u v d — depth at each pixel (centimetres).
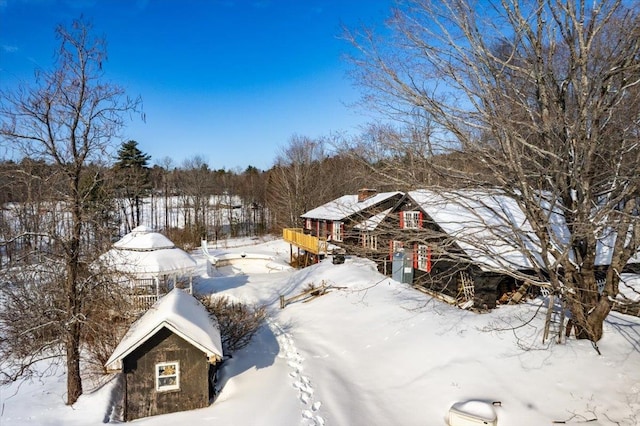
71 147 1139
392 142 1094
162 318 1037
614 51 916
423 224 1648
